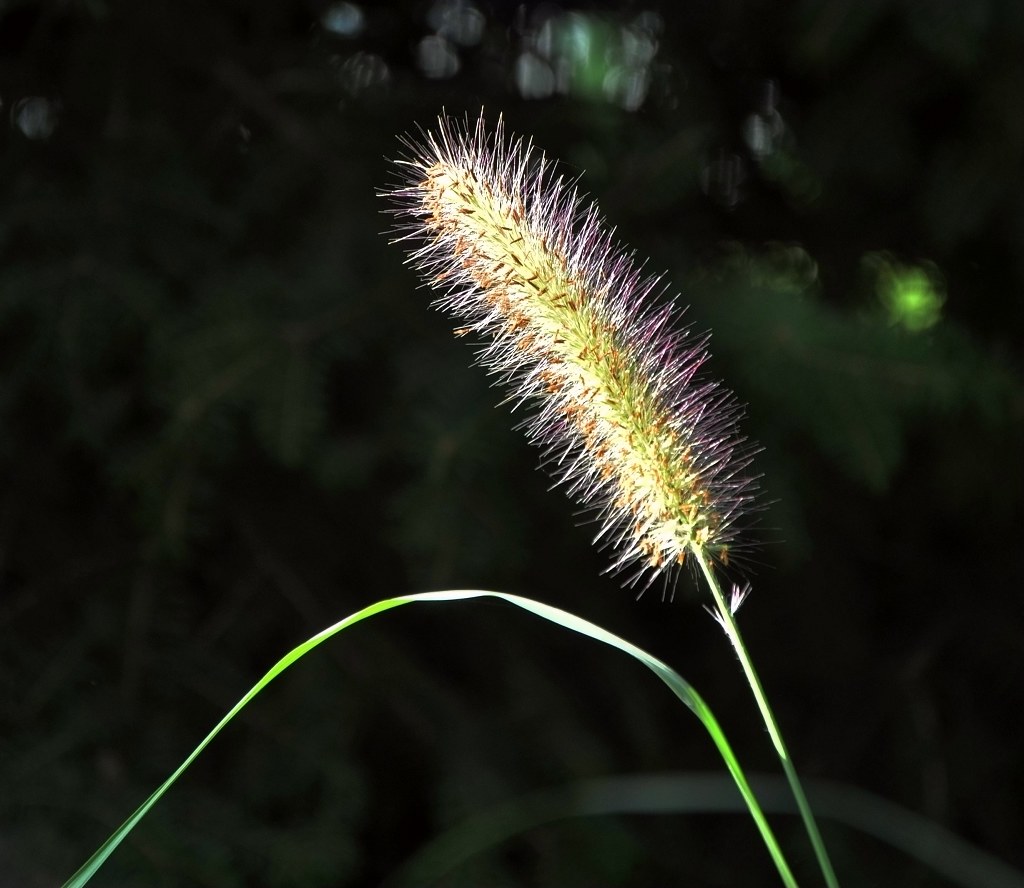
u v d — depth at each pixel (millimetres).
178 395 886
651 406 701
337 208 1021
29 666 987
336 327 933
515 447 935
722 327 938
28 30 1084
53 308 934
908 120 1080
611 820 1005
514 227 699
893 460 912
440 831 1090
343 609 1087
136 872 887
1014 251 1057
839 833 1075
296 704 1019
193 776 985
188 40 1056
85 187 1006
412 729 1037
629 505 702
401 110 1082
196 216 1003
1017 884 958
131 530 1059
